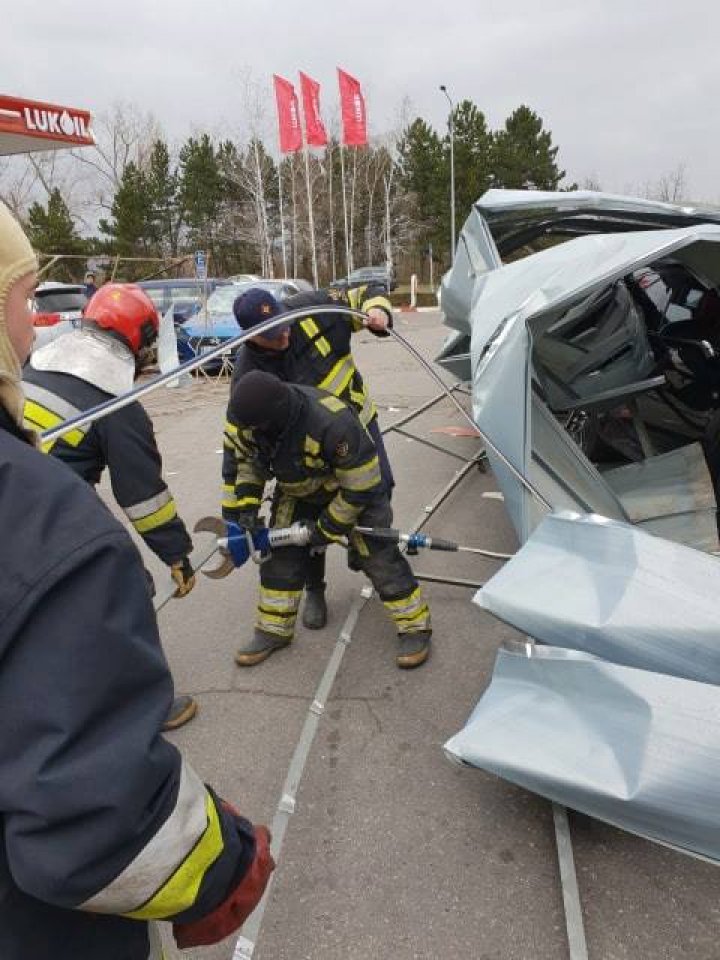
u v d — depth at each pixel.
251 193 42.56
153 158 46.41
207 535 4.54
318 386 3.35
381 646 3.26
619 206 3.71
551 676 2.00
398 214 47.84
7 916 0.86
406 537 2.92
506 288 3.01
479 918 1.90
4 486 0.83
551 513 2.30
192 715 2.84
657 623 1.86
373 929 1.89
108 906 0.85
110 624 0.82
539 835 2.16
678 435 4.00
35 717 0.78
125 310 2.37
